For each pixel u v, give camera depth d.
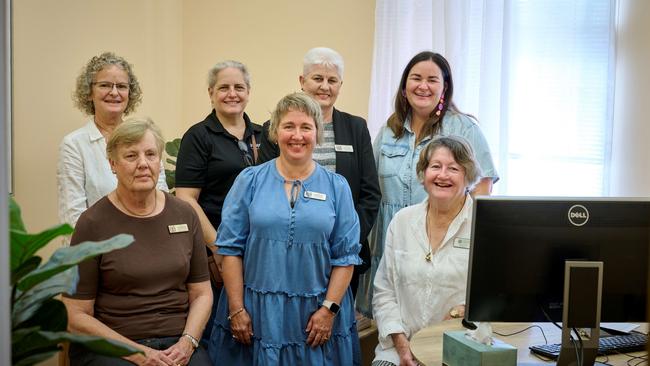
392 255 2.45
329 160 2.76
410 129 2.96
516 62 3.37
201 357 2.28
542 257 1.73
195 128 2.95
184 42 4.36
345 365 2.42
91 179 2.74
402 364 2.23
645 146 3.18
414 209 2.47
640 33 3.17
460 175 2.29
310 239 2.34
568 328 1.72
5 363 0.97
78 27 3.52
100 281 2.20
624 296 1.75
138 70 3.97
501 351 1.66
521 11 3.36
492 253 1.72
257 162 2.84
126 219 2.24
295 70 4.07
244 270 2.42
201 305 2.35
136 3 3.93
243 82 3.00
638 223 1.72
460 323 2.19
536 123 3.37
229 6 4.21
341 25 3.91
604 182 3.24
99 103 2.81
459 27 3.37
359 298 3.12
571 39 3.28
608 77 3.20
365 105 3.88
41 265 1.26
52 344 1.19
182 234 2.33
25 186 3.24
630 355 1.92
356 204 2.79
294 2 4.03
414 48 3.54
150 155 2.23
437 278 2.33
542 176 3.38
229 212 2.44
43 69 3.31
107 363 2.09
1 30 0.97
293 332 2.34
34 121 3.27
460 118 2.89
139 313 2.21
